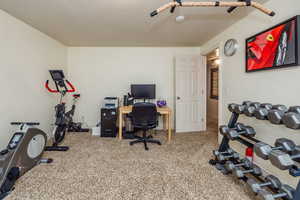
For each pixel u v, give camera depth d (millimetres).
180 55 4027
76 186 1808
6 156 1769
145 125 3000
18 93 2559
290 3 1655
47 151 2771
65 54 4031
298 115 1334
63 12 2289
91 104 4242
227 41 2818
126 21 2588
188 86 4086
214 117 5312
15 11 2270
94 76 4215
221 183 1871
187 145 3109
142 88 3945
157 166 2273
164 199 1609
